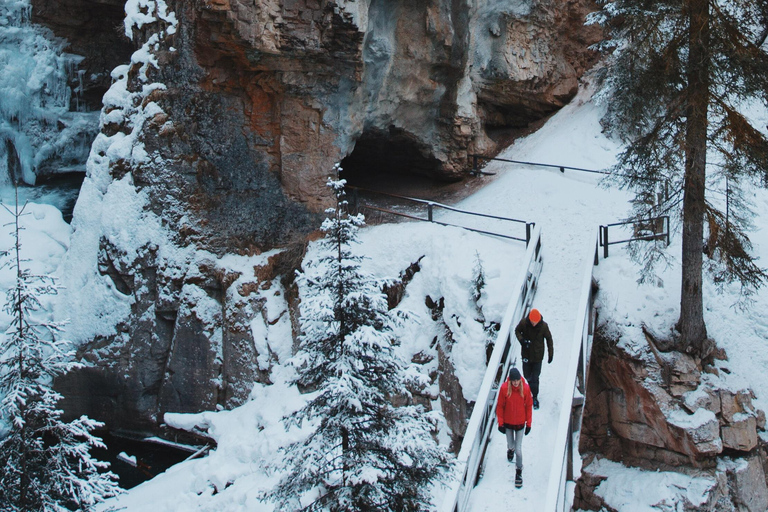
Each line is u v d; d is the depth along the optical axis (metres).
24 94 22.98
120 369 17.84
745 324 15.12
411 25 18.25
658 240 15.84
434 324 15.73
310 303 7.80
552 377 12.00
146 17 18.45
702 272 15.29
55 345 8.54
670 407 13.95
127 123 18.58
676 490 13.79
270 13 16.02
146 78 18.36
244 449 15.01
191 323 17.52
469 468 9.80
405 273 16.70
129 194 18.17
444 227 17.05
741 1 13.02
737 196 14.09
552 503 8.82
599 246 15.73
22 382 8.19
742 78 12.92
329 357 8.00
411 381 8.12
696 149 13.09
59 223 21.69
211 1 15.51
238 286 17.44
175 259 17.70
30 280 8.62
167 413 17.42
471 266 15.38
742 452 14.08
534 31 21.36
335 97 17.77
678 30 13.13
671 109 13.18
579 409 11.64
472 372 14.20
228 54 17.00
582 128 20.98
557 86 22.42
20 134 23.22
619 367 14.48
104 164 18.75
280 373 16.58
